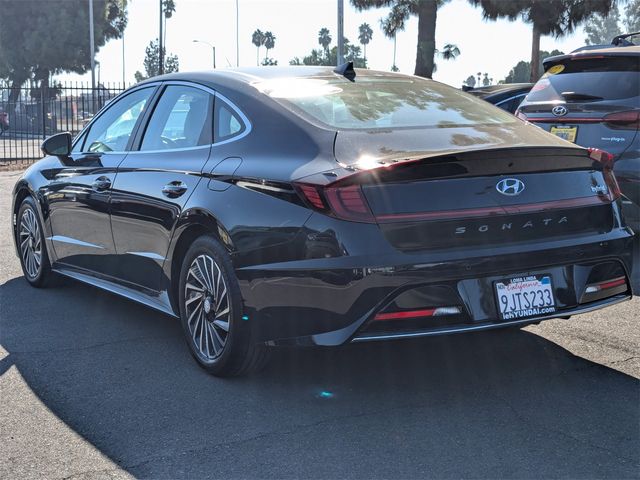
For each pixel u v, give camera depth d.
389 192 3.40
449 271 3.41
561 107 6.69
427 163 3.41
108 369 4.20
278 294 3.54
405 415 3.54
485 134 3.97
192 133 4.43
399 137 3.78
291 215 3.51
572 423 3.43
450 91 4.72
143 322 5.11
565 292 3.72
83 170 5.28
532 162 3.65
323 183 3.41
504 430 3.37
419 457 3.12
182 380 4.02
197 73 4.71
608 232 3.88
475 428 3.39
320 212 3.42
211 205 3.90
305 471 3.02
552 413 3.54
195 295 4.13
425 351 4.42
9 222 9.33
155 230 4.41
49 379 4.06
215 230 3.87
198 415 3.57
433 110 4.25
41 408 3.68
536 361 4.24
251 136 3.99
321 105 4.08
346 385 3.92
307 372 4.11
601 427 3.39
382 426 3.42
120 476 3.00
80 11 48.88
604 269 3.88
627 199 6.31
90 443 3.29
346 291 3.36
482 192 3.52
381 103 4.21
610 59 6.60
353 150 3.61
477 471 3.00
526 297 3.61
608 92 6.49
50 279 6.03
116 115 5.30
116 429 3.43
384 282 3.34
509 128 4.19
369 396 3.78
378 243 3.35
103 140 5.32
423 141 3.75
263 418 3.53
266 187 3.67
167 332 4.88
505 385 3.90
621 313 5.17
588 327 4.86
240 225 3.71
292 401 3.72
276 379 4.02
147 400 3.76
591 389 3.83
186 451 3.21
